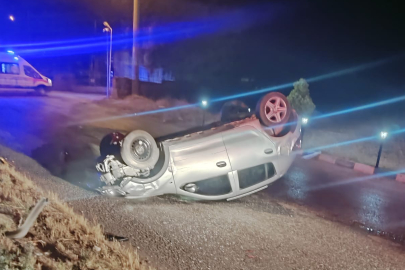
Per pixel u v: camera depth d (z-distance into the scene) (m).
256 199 7.19
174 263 4.41
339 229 6.23
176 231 5.22
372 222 6.80
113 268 3.81
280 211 6.70
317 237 5.74
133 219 5.40
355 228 6.40
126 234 4.89
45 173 7.02
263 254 4.93
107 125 13.47
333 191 8.51
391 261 5.27
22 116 12.77
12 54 19.55
